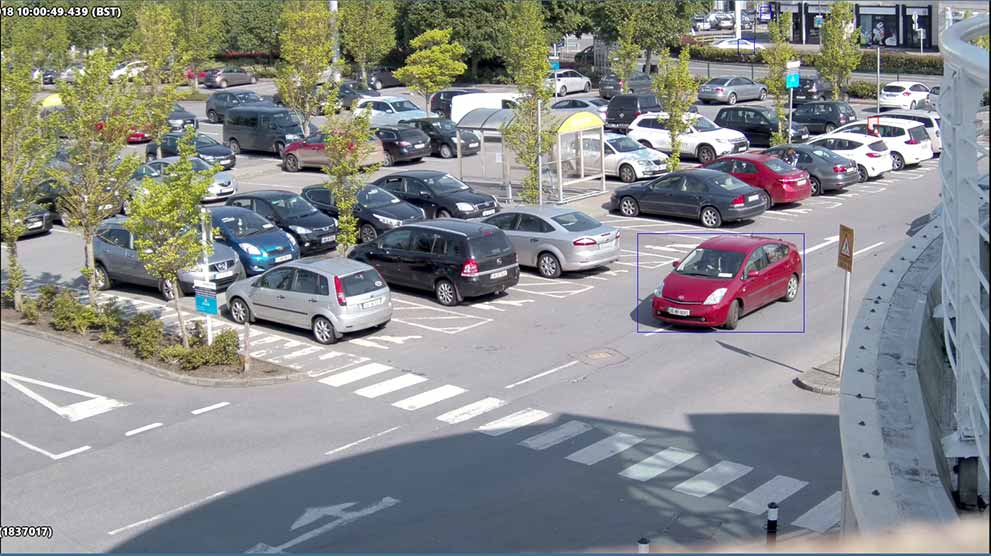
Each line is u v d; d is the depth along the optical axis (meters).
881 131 38.50
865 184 35.78
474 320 22.06
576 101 49.53
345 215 25.28
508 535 12.41
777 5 67.31
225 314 23.11
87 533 12.77
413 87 49.69
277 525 12.91
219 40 69.06
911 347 7.68
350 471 14.59
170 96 36.16
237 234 25.66
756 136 43.34
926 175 37.00
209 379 18.53
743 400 16.95
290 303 21.16
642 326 21.19
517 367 18.98
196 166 35.06
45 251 29.48
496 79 68.94
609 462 14.67
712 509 13.05
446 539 12.36
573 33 71.94
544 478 14.17
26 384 18.73
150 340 19.89
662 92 36.06
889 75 64.56
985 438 5.16
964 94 5.45
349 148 24.81
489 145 35.31
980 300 5.57
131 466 14.98
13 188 22.20
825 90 55.50
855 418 6.48
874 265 25.14
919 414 6.48
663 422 16.11
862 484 5.56
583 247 24.66
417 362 19.48
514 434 15.83
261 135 44.16
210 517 13.20
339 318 20.42
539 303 23.16
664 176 31.11
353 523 12.91
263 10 73.31
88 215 21.55
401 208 29.23
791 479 13.92
